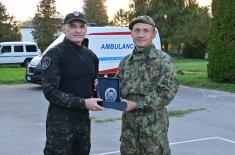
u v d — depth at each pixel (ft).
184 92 54.34
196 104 43.78
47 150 13.30
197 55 191.52
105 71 55.72
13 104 42.91
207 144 26.35
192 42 187.83
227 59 60.23
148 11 183.52
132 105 12.43
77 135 13.37
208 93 53.42
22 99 46.65
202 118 35.65
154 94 12.35
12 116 35.83
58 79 12.92
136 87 12.60
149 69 12.55
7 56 105.29
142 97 12.59
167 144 13.03
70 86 13.15
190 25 184.96
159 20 183.52
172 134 29.04
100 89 12.56
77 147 13.69
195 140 27.37
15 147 24.95
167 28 183.73
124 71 12.96
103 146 25.36
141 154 12.87
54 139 13.12
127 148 13.05
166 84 12.35
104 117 34.96
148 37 12.64
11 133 28.89
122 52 57.16
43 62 13.01
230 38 59.98
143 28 12.57
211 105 43.27
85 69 13.39
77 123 13.24
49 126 13.26
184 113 38.01
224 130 30.73
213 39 62.54
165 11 181.68
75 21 13.14
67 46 13.24
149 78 12.52
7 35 170.19
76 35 13.21
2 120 33.91
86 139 13.66
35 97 48.39
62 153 13.10
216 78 62.18
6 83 63.00
